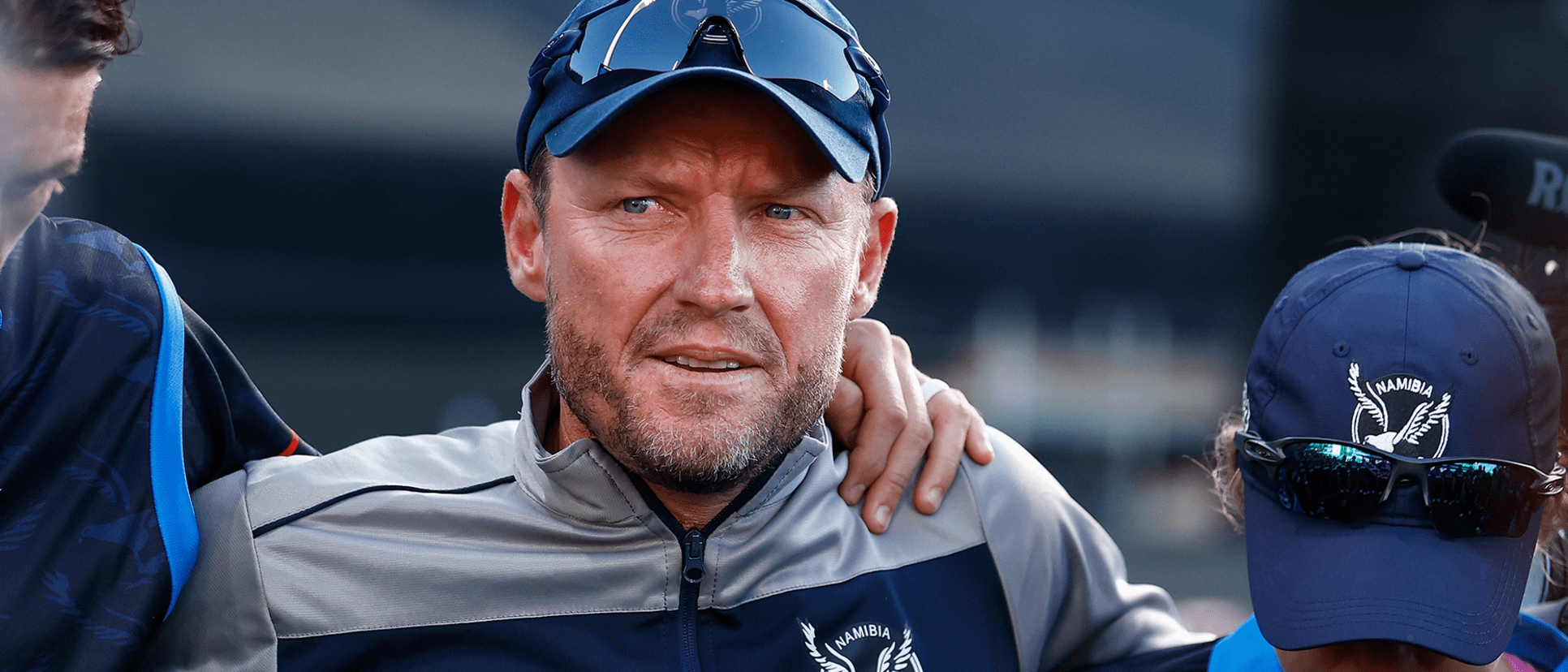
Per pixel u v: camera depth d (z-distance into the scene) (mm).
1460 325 1774
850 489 2295
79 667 1854
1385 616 1715
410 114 24219
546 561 2066
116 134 20922
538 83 2025
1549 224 2234
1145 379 21266
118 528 1899
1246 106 28297
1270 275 9250
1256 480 1918
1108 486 15195
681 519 2111
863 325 2424
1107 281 29594
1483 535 1757
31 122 1668
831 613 2150
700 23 1896
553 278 2012
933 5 31000
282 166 22766
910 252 28750
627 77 1896
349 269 23266
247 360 20094
